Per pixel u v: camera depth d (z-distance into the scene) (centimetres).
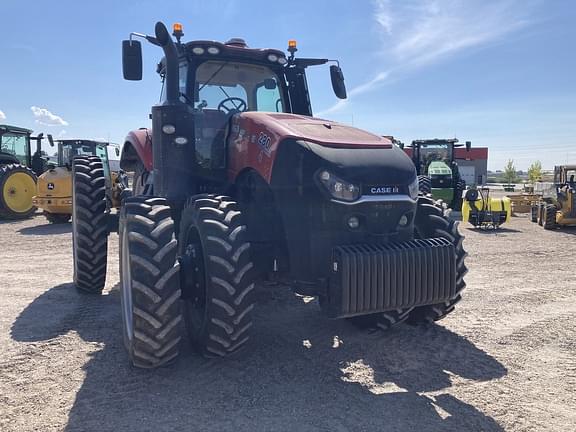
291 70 519
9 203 1399
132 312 337
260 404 313
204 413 301
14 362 379
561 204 1255
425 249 341
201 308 370
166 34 398
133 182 666
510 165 6512
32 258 824
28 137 1728
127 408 307
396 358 393
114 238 1093
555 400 324
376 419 296
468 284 647
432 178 1739
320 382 346
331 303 330
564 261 817
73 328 459
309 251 346
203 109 468
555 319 498
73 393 327
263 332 447
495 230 1275
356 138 375
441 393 333
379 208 345
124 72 437
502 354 404
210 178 437
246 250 341
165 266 336
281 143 356
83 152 1544
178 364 371
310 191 344
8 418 294
